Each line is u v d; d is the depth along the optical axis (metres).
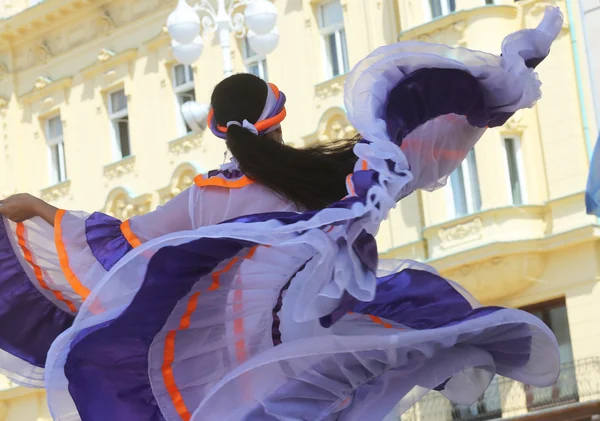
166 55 21.84
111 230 3.66
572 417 16.06
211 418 3.27
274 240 3.15
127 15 22.59
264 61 20.52
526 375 3.79
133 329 3.28
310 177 3.49
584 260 16.86
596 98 17.25
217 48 21.05
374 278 3.16
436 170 3.75
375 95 3.40
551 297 17.14
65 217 3.73
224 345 3.42
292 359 3.32
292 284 3.38
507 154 17.61
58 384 3.34
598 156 7.68
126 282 3.26
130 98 22.44
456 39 17.59
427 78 3.58
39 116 24.33
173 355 3.37
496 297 17.59
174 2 21.61
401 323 3.67
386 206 3.16
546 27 3.75
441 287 3.73
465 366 3.53
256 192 3.52
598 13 17.28
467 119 3.73
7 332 3.95
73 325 3.19
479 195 17.45
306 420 3.28
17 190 24.47
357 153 3.24
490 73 3.64
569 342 17.03
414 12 18.25
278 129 3.69
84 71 23.36
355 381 3.32
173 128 21.72
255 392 3.32
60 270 3.88
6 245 3.91
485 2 17.83
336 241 3.17
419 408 15.52
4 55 24.89
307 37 19.73
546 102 17.50
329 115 19.12
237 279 3.38
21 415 22.81
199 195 3.58
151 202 21.86
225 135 3.61
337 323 3.52
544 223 17.30
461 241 17.41
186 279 3.26
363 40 19.09
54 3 23.44
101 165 22.98
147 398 3.34
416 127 3.67
